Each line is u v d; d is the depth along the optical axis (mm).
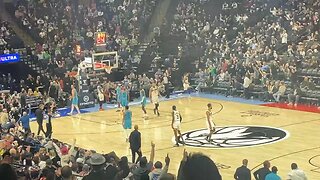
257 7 37938
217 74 33969
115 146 20594
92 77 33156
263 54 32344
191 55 36719
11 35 34844
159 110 28750
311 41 31703
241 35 35750
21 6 37531
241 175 12312
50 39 36406
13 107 25609
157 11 40969
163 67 36719
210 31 38125
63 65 33844
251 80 31328
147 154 18969
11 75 33844
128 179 9383
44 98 29234
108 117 27594
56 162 12852
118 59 35750
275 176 11422
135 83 33625
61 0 39438
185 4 40812
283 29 34031
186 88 32406
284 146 19484
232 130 22672
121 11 40750
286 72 30062
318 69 29828
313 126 22969
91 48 37531
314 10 34750
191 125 24031
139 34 39906
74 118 27609
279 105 28750
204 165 2828
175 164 17359
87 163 10469
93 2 40781
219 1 39594
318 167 16516
